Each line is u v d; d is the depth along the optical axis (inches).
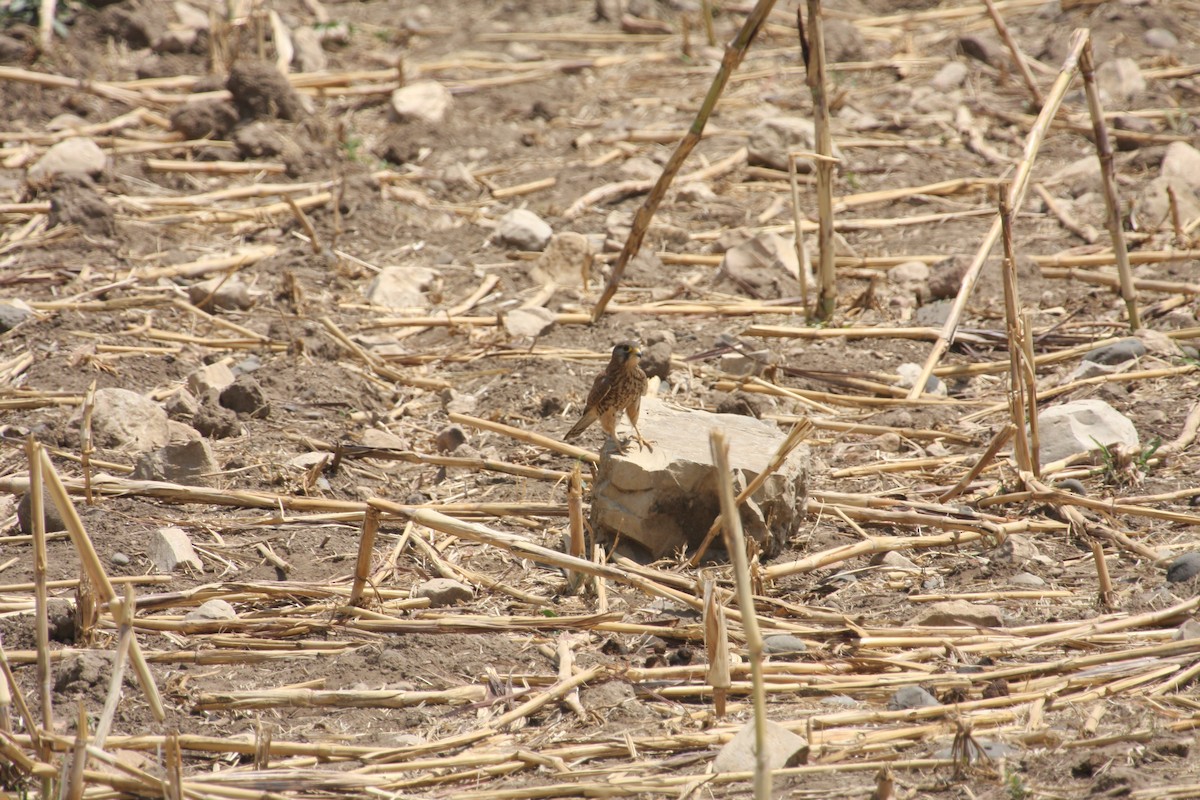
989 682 285.6
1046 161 771.4
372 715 284.0
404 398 516.7
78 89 874.1
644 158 810.8
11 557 368.2
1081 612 323.9
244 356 543.8
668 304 604.4
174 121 829.2
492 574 365.1
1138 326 530.9
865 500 390.9
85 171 746.2
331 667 305.0
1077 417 435.5
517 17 1145.4
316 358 540.4
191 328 571.2
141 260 648.4
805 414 478.0
